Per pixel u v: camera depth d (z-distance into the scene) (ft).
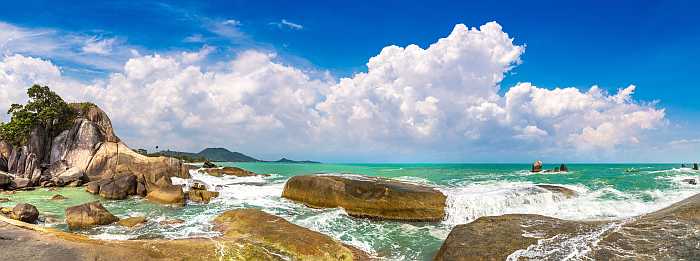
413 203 68.13
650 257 33.04
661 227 37.47
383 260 44.19
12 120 144.46
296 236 44.21
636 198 73.82
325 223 63.41
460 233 42.88
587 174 141.59
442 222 65.87
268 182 128.36
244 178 149.48
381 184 73.97
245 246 39.65
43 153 142.92
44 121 145.69
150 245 37.17
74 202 86.79
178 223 58.80
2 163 135.33
